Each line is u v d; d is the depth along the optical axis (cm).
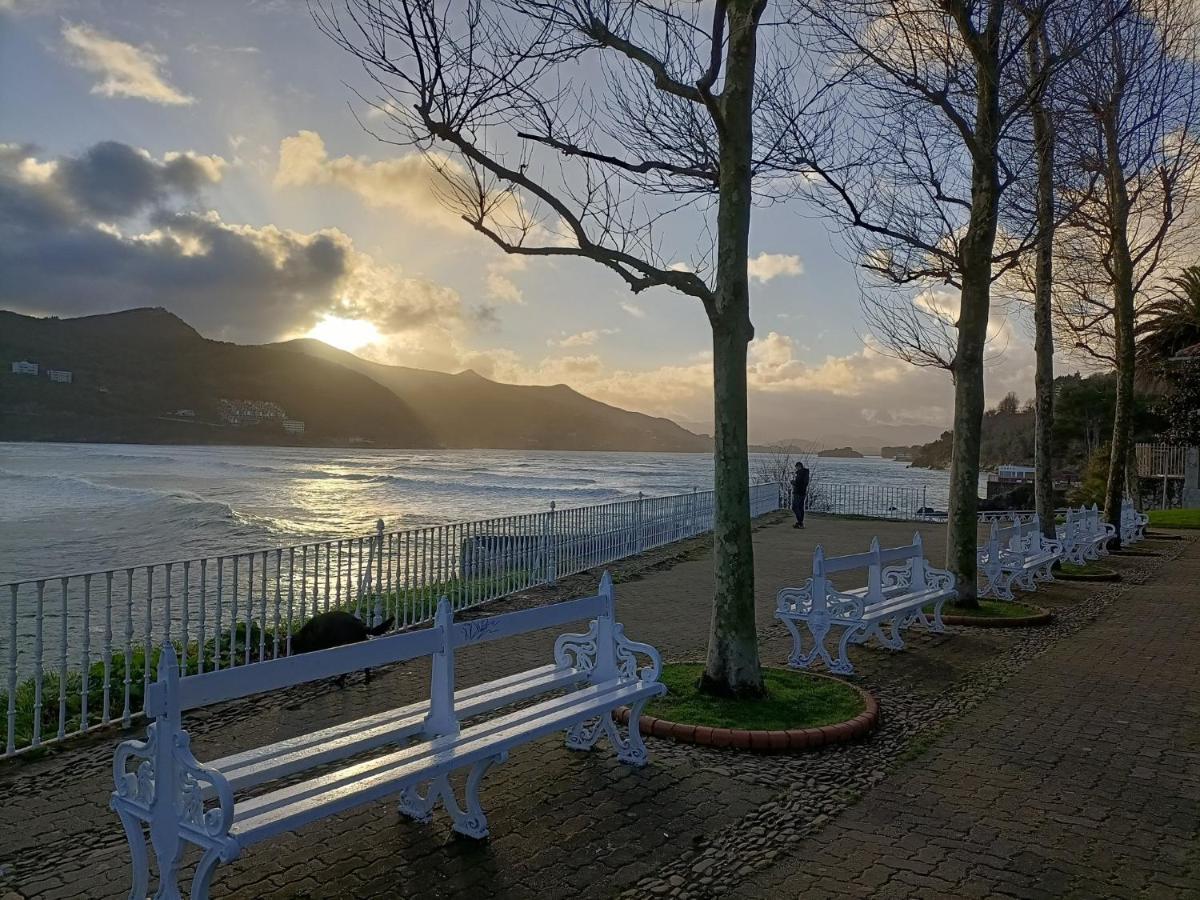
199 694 379
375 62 688
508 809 532
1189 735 713
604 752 639
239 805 382
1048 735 707
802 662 923
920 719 747
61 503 3862
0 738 677
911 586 1136
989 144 1138
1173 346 3628
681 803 546
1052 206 1423
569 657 663
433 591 1155
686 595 1379
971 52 1112
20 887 434
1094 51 1310
